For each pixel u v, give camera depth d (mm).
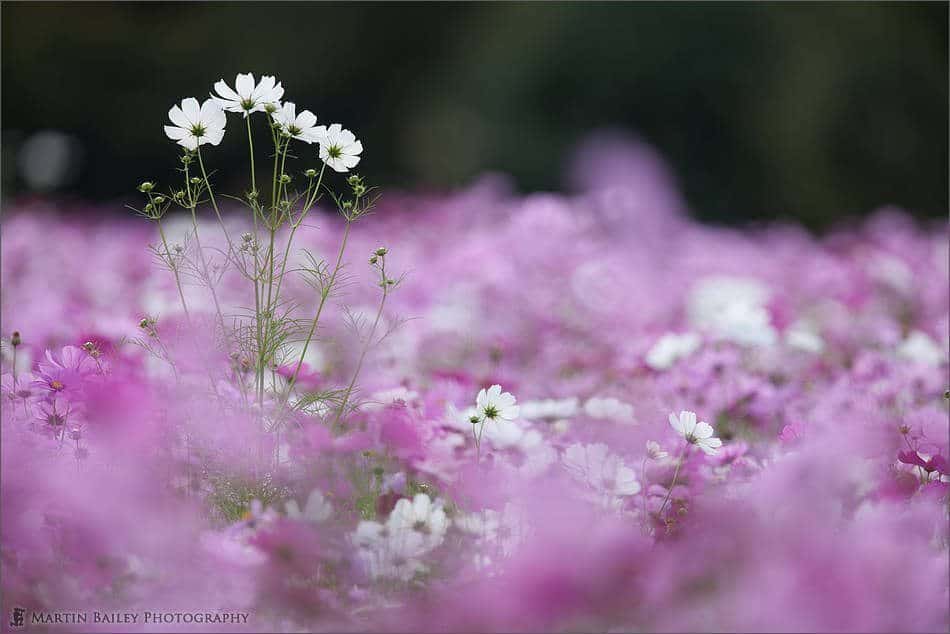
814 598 3480
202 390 3871
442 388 4219
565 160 15477
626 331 5223
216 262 4582
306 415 3879
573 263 6031
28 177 10625
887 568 3508
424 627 3498
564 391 4426
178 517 3619
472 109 16078
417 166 15867
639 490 3729
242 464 3768
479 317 5160
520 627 3482
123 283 5746
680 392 4336
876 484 3775
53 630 3520
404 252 6074
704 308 5559
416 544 3580
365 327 4477
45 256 6461
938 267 6723
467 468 3791
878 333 4965
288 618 3516
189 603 3525
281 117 3803
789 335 4723
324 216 6746
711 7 16062
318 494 3584
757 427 4273
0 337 4492
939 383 4371
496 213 7492
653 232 7867
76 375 3803
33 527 3588
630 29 16062
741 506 3668
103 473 3680
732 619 3484
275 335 3891
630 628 3496
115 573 3551
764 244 9086
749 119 16141
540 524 3605
